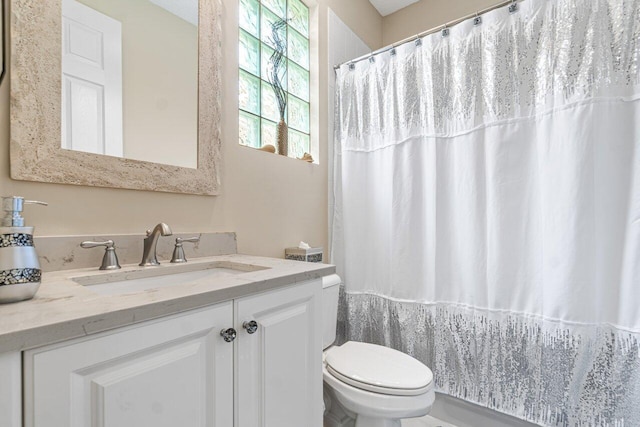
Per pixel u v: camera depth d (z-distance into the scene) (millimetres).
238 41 1340
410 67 1604
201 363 629
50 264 810
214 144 1207
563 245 1164
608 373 1118
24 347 411
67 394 456
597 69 1118
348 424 1338
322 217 1802
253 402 730
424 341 1544
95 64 913
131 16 998
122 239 946
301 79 1795
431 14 2252
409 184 1588
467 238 1418
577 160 1138
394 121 1641
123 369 517
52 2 829
